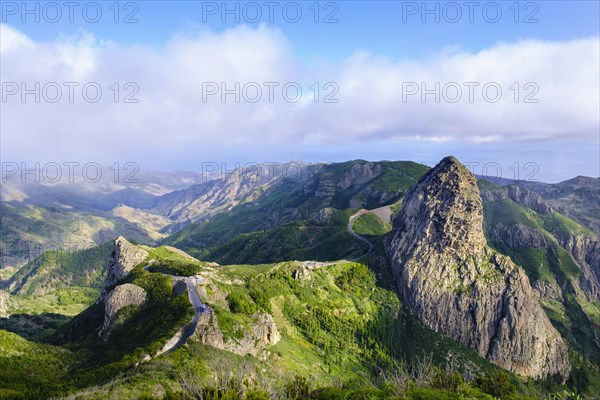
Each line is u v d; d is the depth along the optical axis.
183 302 166.38
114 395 103.38
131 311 179.75
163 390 109.75
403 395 72.69
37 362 149.00
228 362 136.38
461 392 78.56
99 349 165.12
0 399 113.94
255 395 66.44
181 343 144.12
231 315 169.12
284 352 179.75
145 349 136.75
